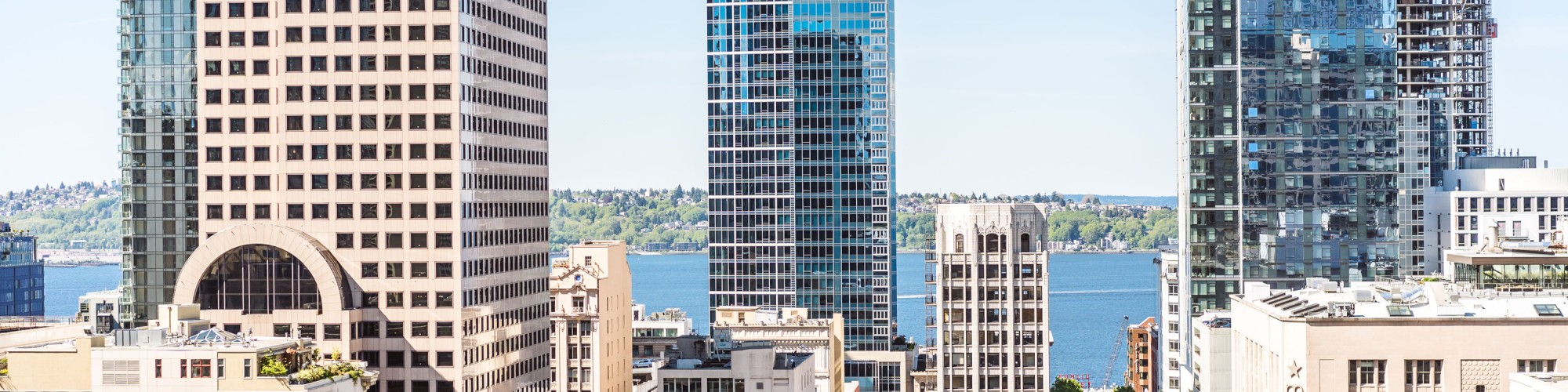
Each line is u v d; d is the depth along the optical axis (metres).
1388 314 193.12
